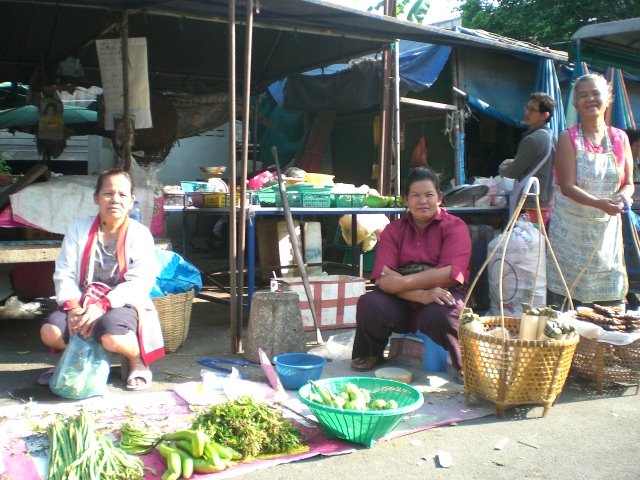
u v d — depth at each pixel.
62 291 3.50
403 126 8.29
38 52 7.01
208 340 4.79
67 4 4.88
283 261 6.59
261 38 7.11
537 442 3.04
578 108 4.21
